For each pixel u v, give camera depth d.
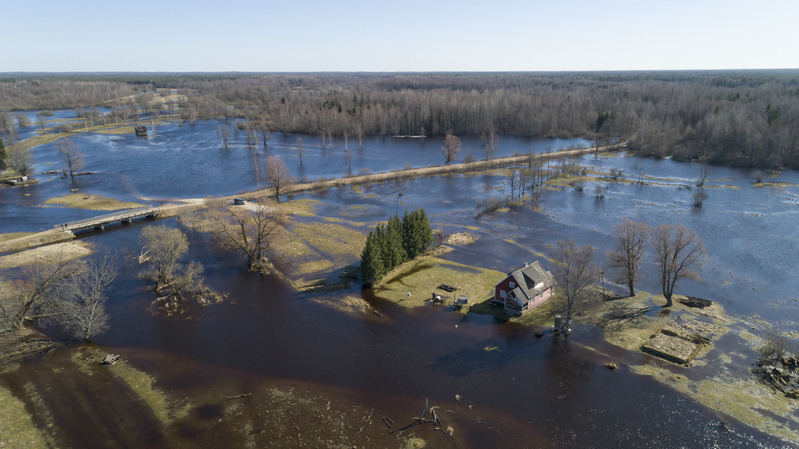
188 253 93.44
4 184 147.25
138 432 46.69
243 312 70.94
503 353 60.19
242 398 51.94
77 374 55.53
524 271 72.12
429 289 77.94
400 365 58.12
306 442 45.69
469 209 126.00
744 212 116.44
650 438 46.09
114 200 132.00
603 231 106.38
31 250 93.00
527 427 47.84
